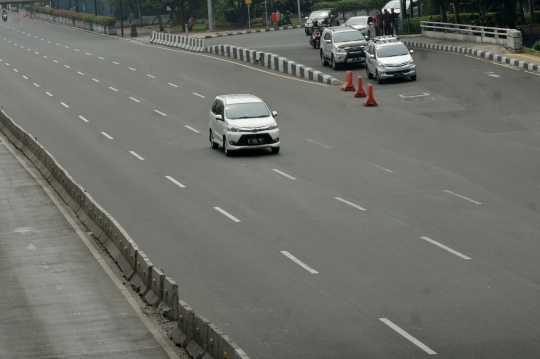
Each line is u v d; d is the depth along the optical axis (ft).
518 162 81.10
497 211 64.69
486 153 85.51
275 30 253.65
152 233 61.82
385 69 129.90
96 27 281.74
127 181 79.61
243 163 85.87
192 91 136.15
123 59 184.34
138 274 50.42
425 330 41.70
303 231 60.90
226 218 65.26
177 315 44.09
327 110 114.42
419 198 69.46
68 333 42.14
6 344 40.65
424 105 113.09
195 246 58.13
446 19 190.70
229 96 94.48
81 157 91.71
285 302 46.52
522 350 38.96
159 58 183.01
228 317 44.55
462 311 44.19
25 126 112.37
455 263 52.44
